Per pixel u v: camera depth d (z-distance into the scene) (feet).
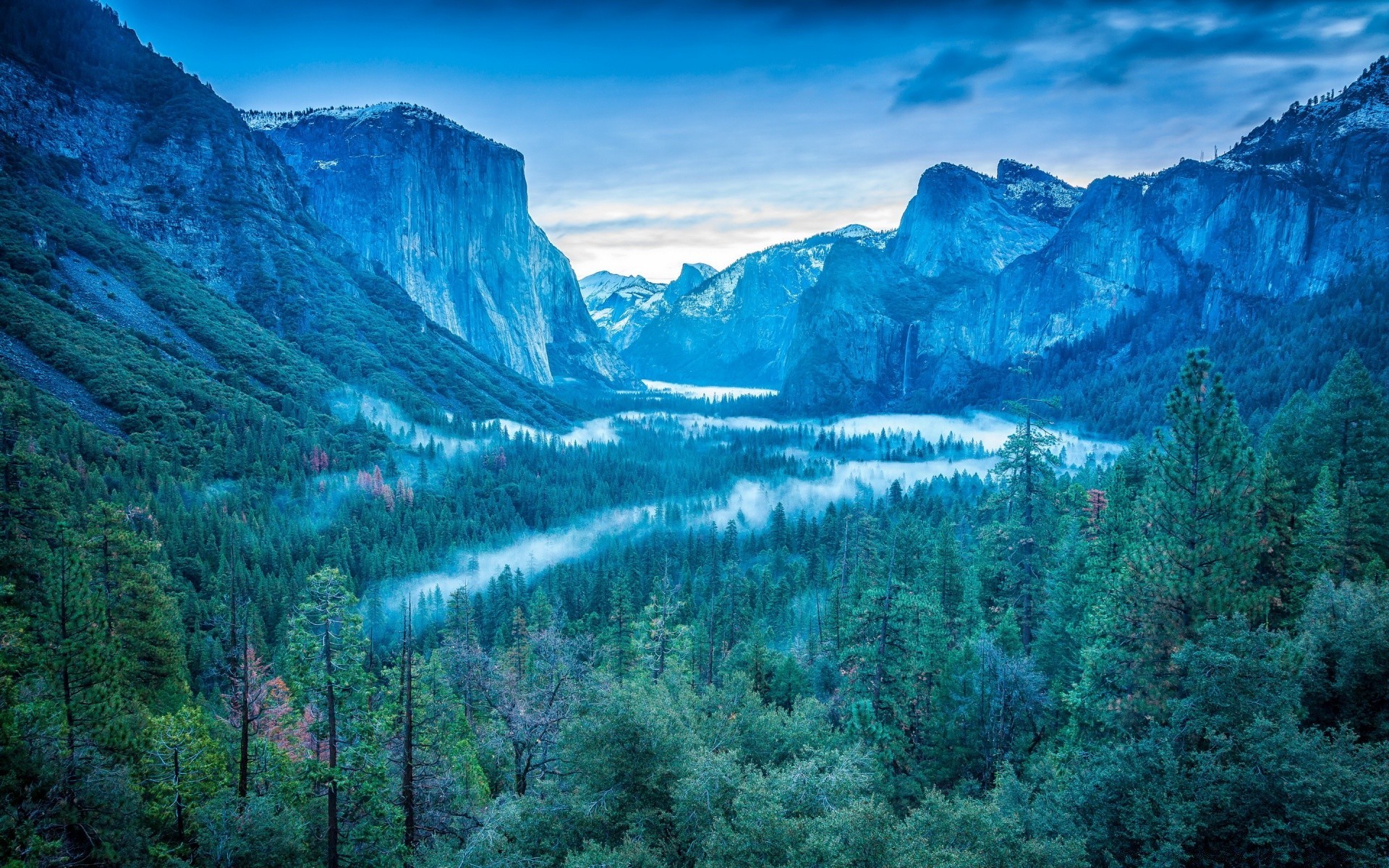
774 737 129.49
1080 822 79.46
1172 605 99.35
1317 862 67.46
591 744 107.24
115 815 88.58
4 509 180.96
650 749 104.88
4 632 114.52
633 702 109.81
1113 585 112.57
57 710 94.94
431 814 116.57
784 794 90.84
